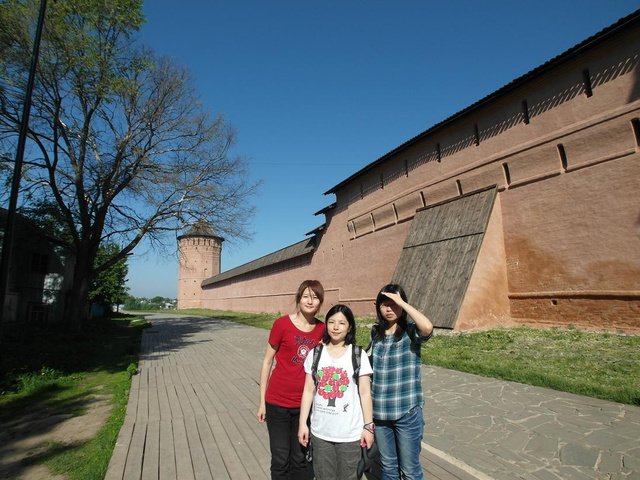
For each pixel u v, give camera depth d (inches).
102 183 820.6
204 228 996.6
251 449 192.5
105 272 1604.3
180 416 249.1
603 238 482.0
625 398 236.4
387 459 126.3
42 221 880.3
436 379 318.7
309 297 137.6
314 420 120.4
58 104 744.3
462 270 581.6
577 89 518.9
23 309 995.9
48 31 665.0
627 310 452.4
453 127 705.6
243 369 415.8
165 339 723.4
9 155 731.4
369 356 134.0
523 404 243.8
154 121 850.1
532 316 554.3
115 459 180.7
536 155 561.0
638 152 457.4
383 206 888.3
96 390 338.0
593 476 153.5
